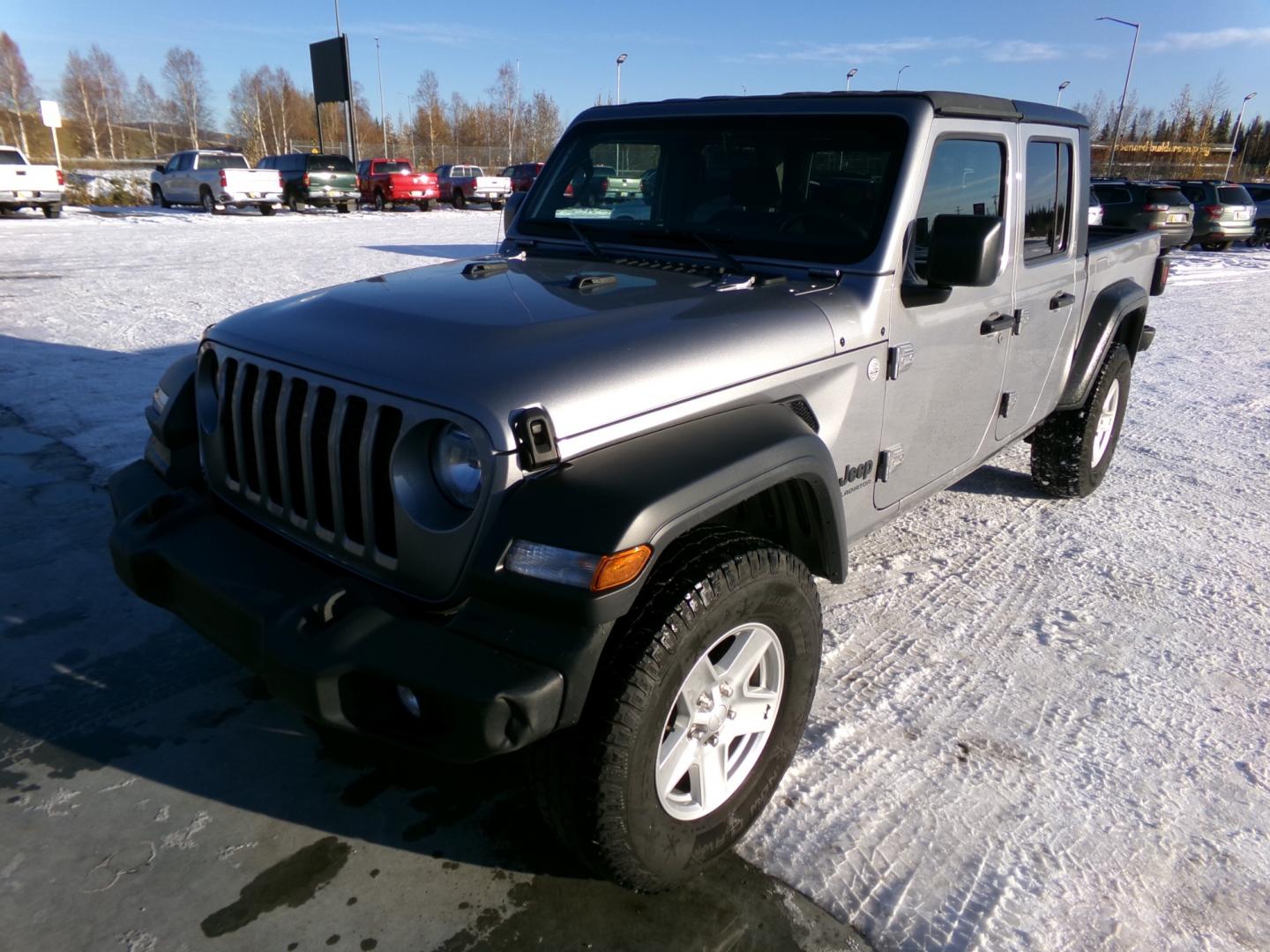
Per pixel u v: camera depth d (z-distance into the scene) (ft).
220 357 8.20
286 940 6.79
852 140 9.78
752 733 7.85
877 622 12.05
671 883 7.16
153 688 9.83
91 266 41.14
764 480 7.09
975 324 11.03
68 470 15.67
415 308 7.80
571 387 6.57
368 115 277.44
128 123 281.95
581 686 6.02
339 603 6.49
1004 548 14.60
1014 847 8.03
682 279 9.27
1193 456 19.86
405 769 8.73
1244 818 8.54
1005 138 11.09
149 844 7.67
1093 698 10.43
